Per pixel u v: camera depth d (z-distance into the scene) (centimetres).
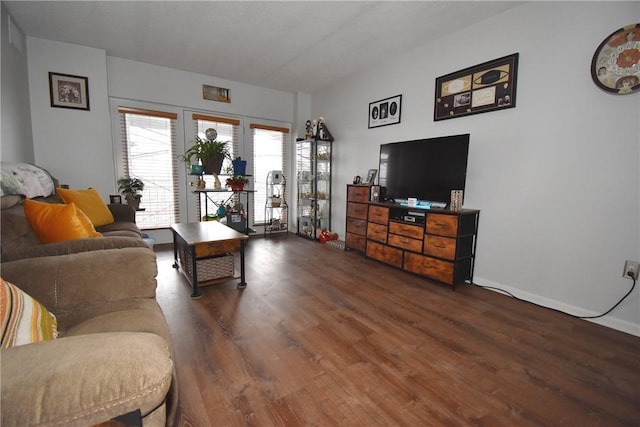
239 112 442
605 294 199
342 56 340
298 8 244
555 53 213
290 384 138
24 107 283
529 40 226
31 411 44
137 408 50
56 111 313
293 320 198
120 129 360
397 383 140
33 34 291
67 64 314
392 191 323
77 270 109
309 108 491
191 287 251
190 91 399
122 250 124
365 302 228
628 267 188
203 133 418
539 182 226
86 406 46
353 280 275
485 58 255
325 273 293
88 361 50
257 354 160
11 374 46
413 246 281
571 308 213
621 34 184
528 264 236
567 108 210
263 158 477
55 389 45
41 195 205
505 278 250
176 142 398
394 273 296
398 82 336
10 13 253
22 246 151
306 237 458
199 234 250
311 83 439
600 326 197
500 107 245
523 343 176
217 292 242
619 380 145
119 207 300
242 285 253
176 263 302
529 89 228
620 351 169
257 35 291
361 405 126
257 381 139
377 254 322
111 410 48
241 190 411
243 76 413
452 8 239
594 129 198
